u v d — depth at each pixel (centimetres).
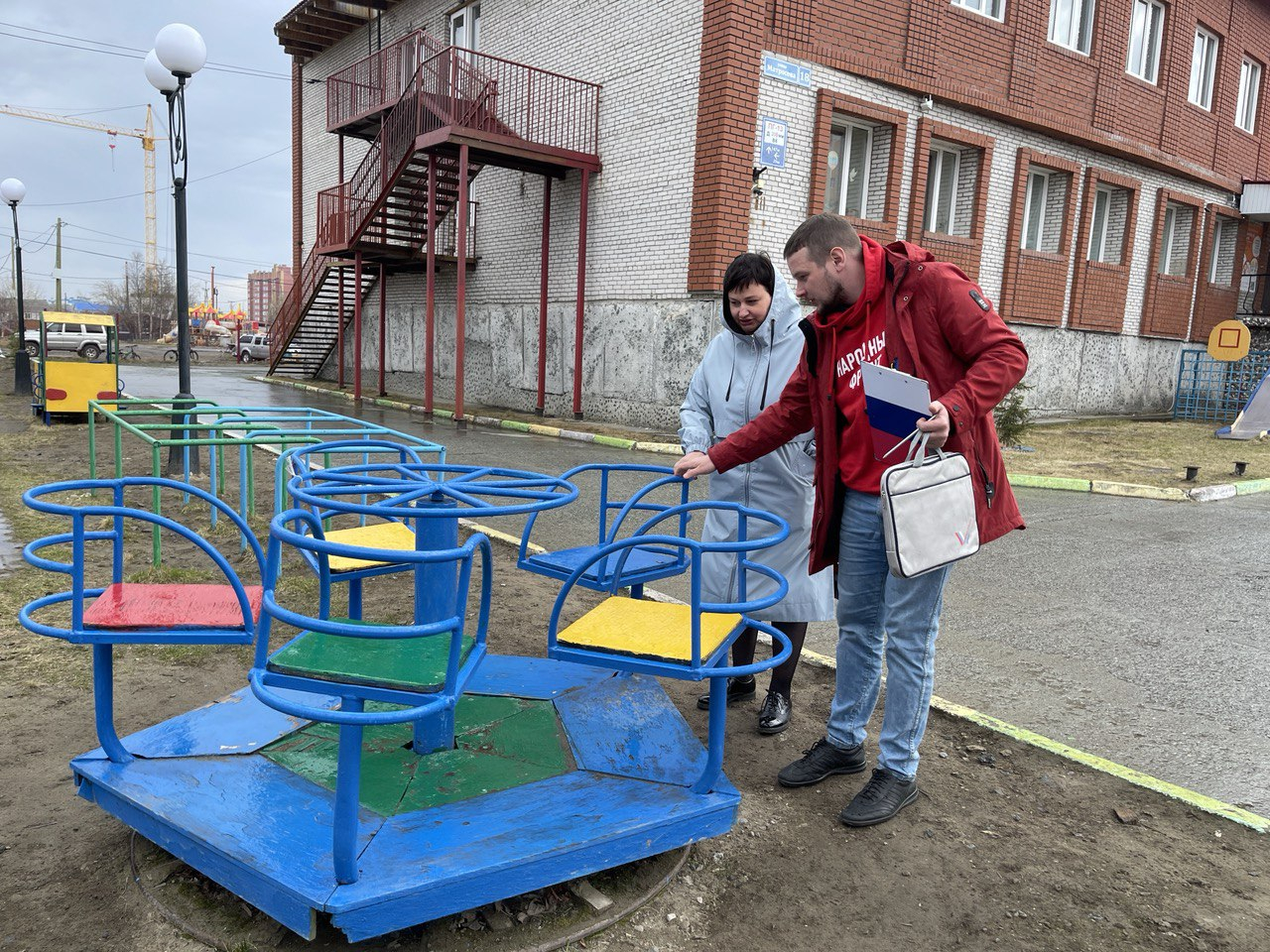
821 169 1326
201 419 1161
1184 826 296
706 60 1249
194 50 797
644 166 1380
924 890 258
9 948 221
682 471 320
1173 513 884
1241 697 411
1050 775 329
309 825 238
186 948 223
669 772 281
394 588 532
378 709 308
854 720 318
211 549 244
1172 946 235
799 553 342
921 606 283
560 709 326
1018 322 1648
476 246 1842
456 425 1480
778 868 267
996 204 1566
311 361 2512
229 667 404
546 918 238
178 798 249
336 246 1828
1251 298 2264
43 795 291
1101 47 1644
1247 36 2034
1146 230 1892
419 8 1995
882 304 278
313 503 235
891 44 1355
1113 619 527
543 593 540
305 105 2577
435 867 218
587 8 1470
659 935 236
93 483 276
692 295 1312
